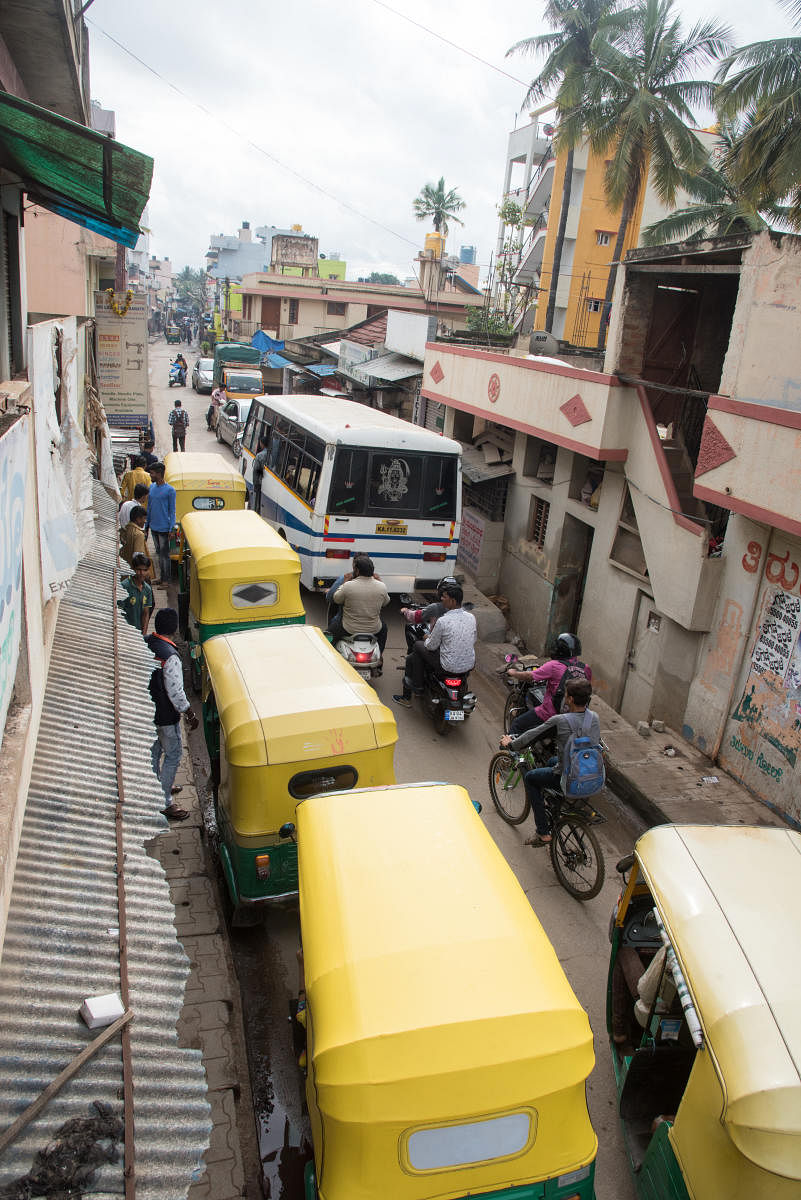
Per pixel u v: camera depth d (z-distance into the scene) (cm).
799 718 756
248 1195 418
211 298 9031
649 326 1020
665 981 434
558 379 1133
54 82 676
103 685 545
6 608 274
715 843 447
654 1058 439
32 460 398
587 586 1161
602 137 2183
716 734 865
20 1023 294
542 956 369
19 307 549
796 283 740
